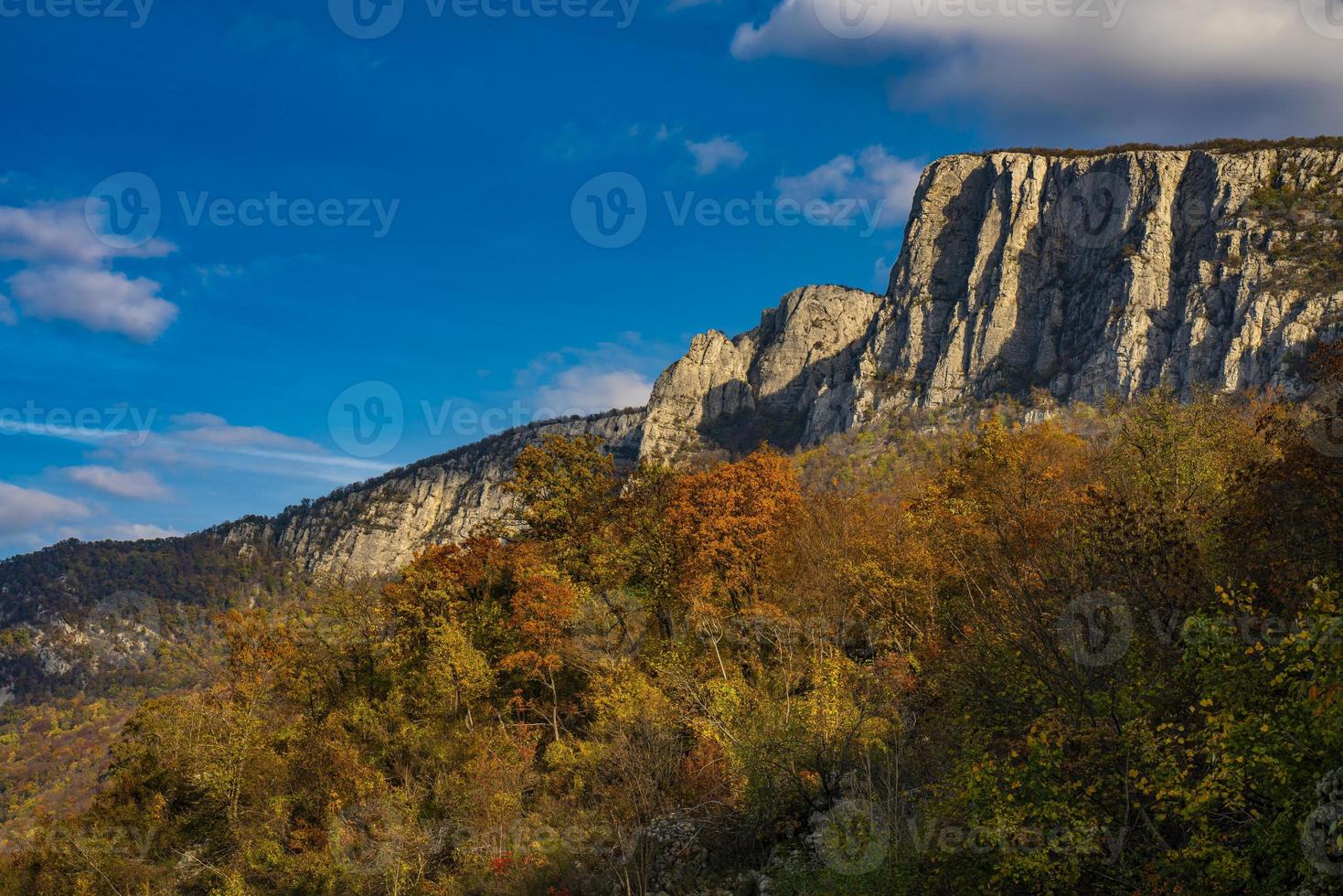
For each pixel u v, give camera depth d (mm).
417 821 34688
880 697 21734
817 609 33219
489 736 39312
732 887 20672
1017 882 14242
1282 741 10547
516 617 45000
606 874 24172
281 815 41219
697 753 26984
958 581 26875
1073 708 14188
